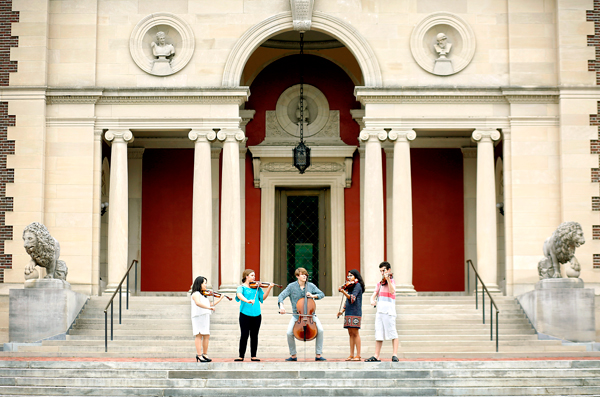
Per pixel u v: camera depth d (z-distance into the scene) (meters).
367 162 24.33
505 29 24.89
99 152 24.50
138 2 24.98
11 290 20.80
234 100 24.44
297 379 14.59
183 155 28.27
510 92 24.36
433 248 27.84
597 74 24.42
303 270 16.33
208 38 24.83
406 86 24.41
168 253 27.83
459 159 28.22
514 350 19.70
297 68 28.81
